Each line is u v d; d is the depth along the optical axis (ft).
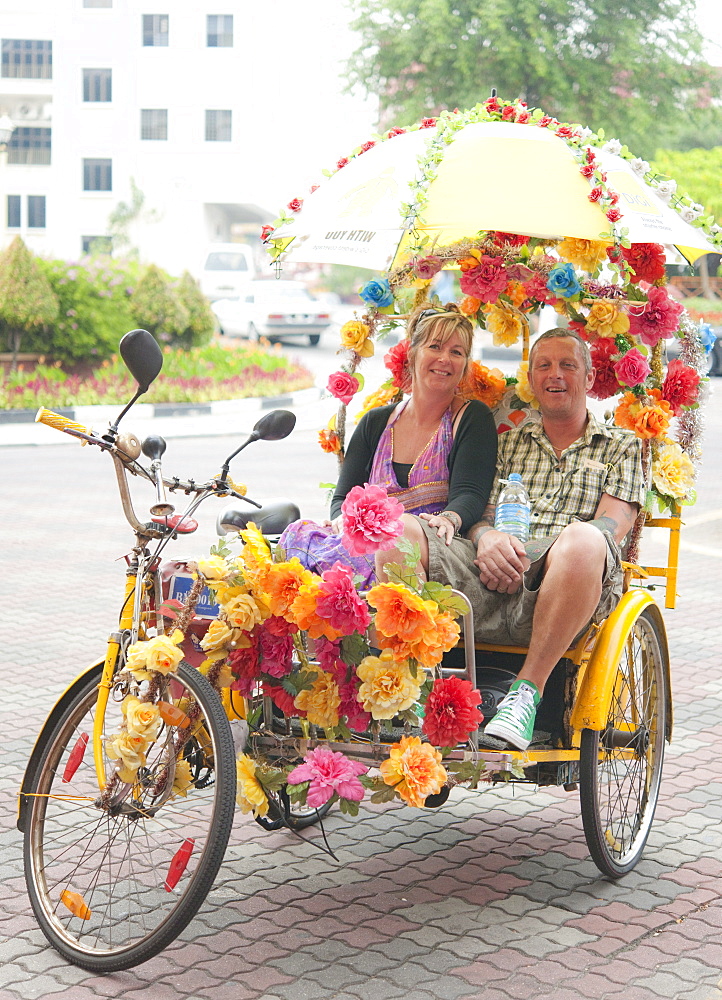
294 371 73.82
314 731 11.84
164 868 12.41
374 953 10.87
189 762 11.73
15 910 11.66
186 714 10.89
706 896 12.15
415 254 14.71
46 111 134.31
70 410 57.11
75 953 10.65
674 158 92.53
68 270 64.75
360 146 13.85
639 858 12.96
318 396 69.15
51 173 134.10
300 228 12.88
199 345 70.28
